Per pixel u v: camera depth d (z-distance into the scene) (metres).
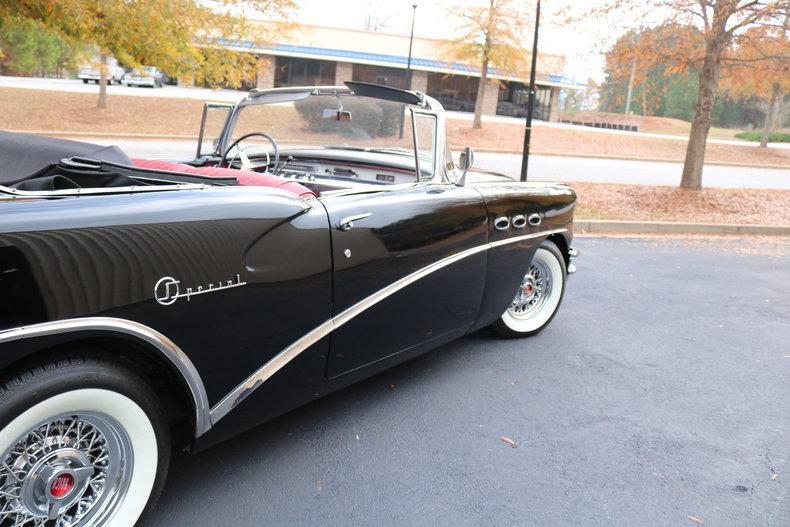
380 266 2.71
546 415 3.21
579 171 18.80
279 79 43.69
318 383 2.63
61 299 1.68
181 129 22.81
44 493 1.77
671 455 2.88
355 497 2.44
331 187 3.25
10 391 1.62
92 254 1.75
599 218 9.55
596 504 2.48
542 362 3.90
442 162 3.24
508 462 2.75
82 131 20.67
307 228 2.38
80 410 1.76
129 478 1.95
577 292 5.60
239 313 2.17
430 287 3.03
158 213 1.93
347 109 3.29
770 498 2.58
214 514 2.28
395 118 3.23
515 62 26.75
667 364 3.99
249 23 15.31
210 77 14.50
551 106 47.00
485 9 26.23
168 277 1.93
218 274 2.08
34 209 1.70
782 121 60.06
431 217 2.97
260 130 3.48
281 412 2.55
